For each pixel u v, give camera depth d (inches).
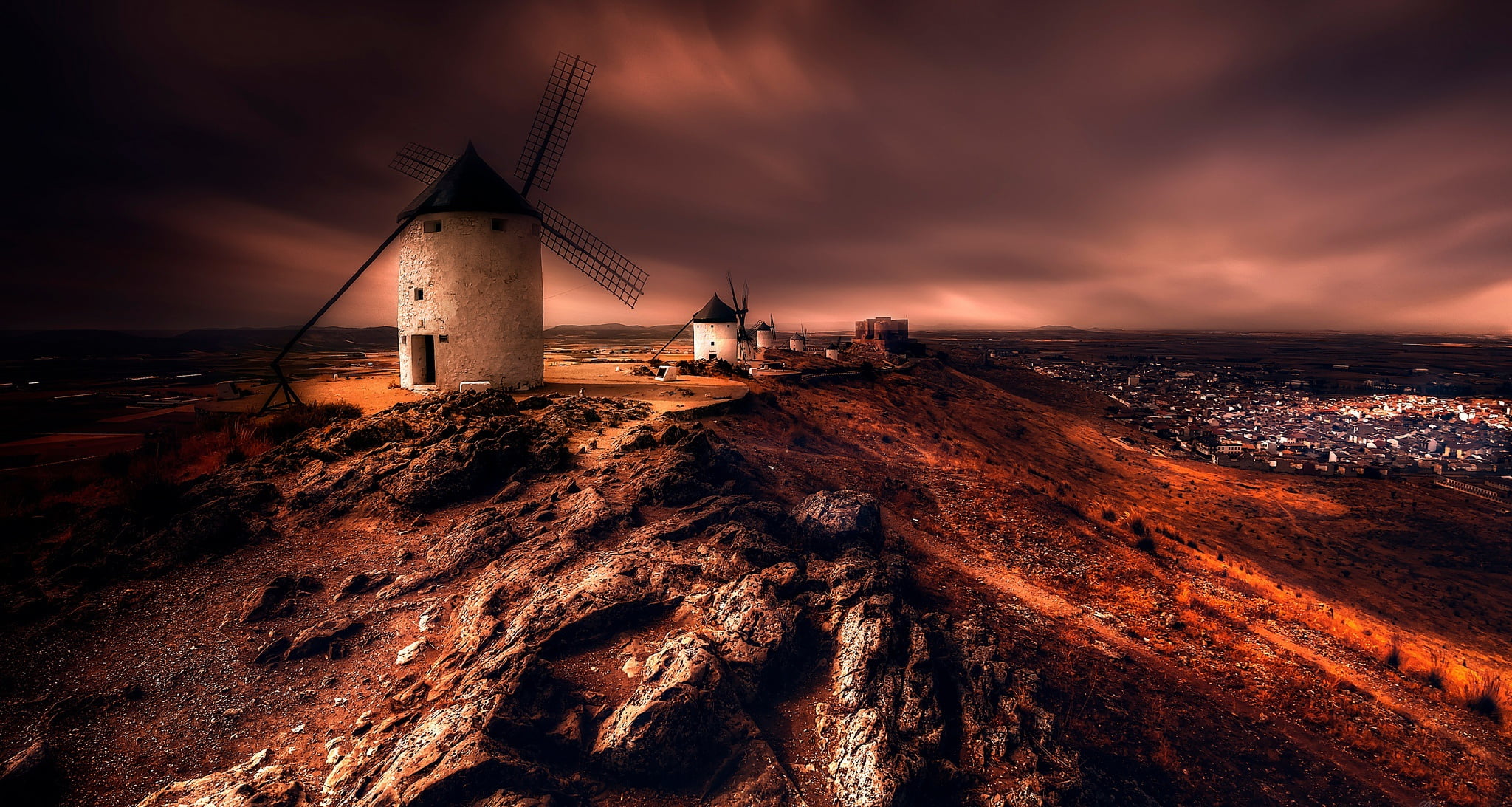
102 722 399.9
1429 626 1494.8
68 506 652.7
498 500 695.1
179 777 364.5
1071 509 1359.5
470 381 1182.3
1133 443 3811.5
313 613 518.6
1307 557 1973.4
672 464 740.7
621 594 511.5
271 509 666.8
